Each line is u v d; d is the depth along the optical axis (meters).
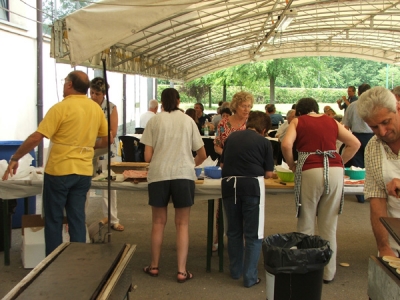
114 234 5.11
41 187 3.99
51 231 3.52
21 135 7.23
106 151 4.14
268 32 14.34
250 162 3.55
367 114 1.98
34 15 7.50
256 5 10.29
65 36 4.84
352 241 4.97
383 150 2.20
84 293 1.77
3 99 6.64
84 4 9.09
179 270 3.81
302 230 3.59
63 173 3.45
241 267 3.88
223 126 4.43
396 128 2.01
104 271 2.00
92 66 6.66
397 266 1.72
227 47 16.02
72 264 2.09
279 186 3.90
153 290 3.65
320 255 2.74
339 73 34.66
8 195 3.98
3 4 6.68
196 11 8.41
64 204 3.53
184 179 3.66
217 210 4.49
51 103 8.45
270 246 2.78
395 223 1.81
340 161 3.53
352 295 3.57
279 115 11.47
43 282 1.87
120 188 3.94
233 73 26.52
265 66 25.81
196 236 5.10
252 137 3.60
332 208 3.54
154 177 3.68
